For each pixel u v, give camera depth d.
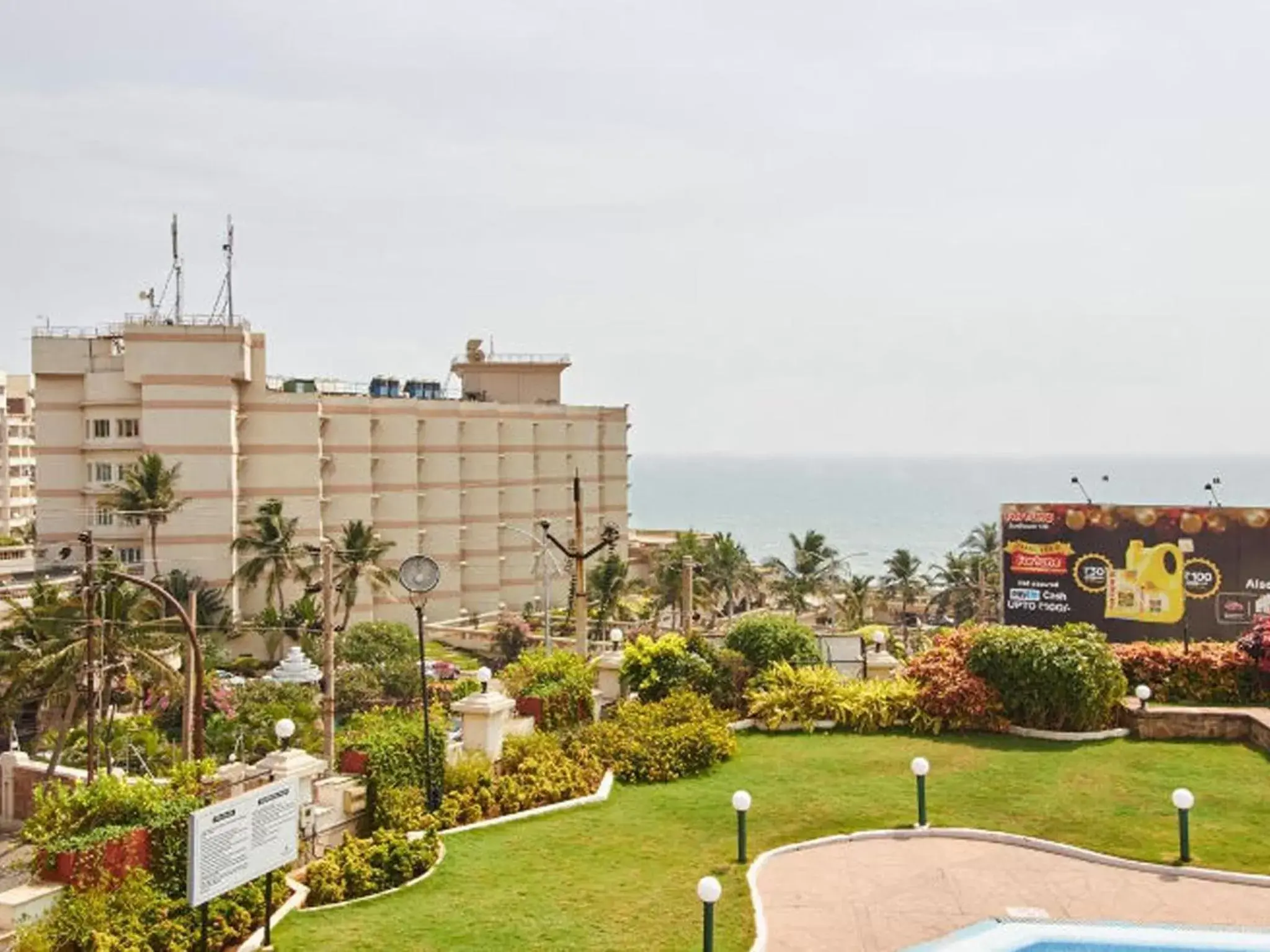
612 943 14.06
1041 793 20.28
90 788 15.09
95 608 35.44
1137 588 33.69
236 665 59.94
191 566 64.06
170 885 14.51
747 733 25.97
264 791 14.30
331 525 73.69
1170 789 20.25
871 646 31.47
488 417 83.75
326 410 73.38
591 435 92.31
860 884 16.23
